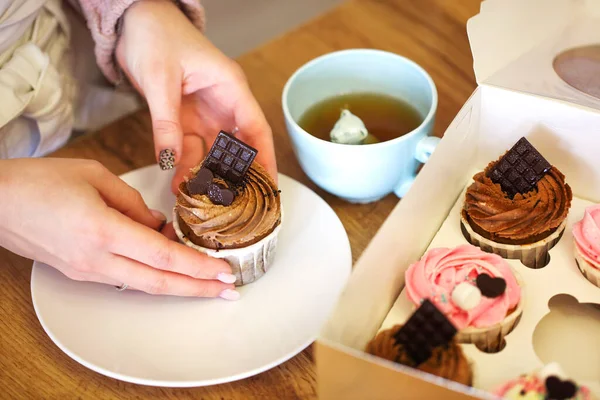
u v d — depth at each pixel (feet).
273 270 1.88
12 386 1.71
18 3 2.08
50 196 1.68
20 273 1.92
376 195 2.00
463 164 1.90
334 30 2.48
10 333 1.80
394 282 1.69
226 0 3.83
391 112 2.10
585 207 1.90
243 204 1.79
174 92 1.97
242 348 1.72
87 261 1.70
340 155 1.87
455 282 1.68
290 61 2.40
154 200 2.04
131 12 2.09
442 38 2.43
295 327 1.76
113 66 2.27
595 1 1.97
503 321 1.63
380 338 1.57
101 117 2.53
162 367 1.69
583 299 1.74
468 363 1.58
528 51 1.93
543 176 1.83
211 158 1.81
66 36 2.34
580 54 1.95
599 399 1.58
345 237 1.91
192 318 1.79
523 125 1.88
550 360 1.65
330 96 2.16
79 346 1.72
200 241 1.81
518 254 1.80
